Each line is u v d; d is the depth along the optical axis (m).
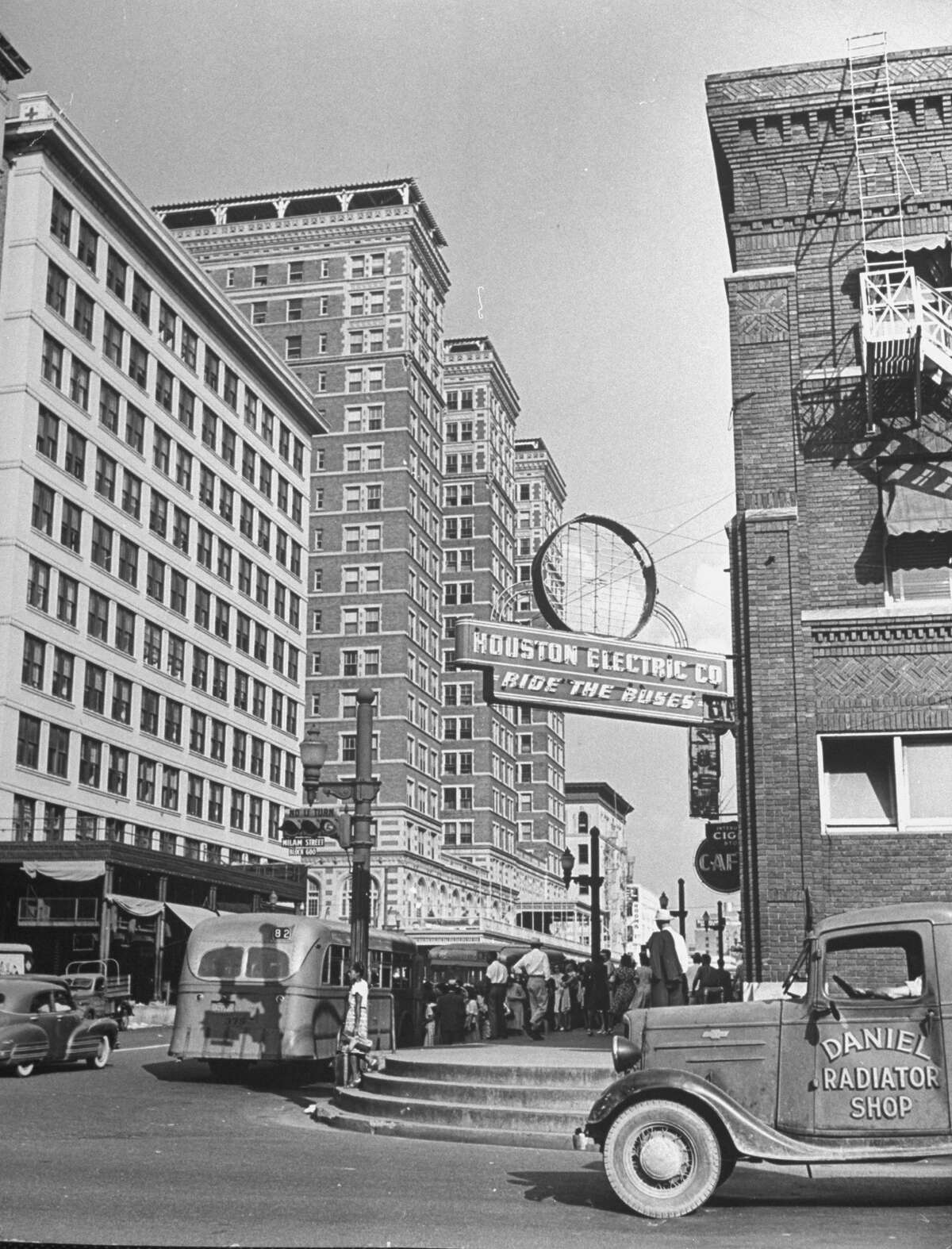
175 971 55.19
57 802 50.81
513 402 133.50
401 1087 15.58
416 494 103.25
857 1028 9.98
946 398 18.89
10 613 48.00
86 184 54.00
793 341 19.47
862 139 19.66
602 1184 10.86
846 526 18.81
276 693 74.25
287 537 76.69
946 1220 9.30
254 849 70.19
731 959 72.06
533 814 137.12
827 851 17.78
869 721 17.98
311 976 21.77
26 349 49.72
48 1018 21.42
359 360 101.44
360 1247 7.71
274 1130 14.98
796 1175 11.57
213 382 67.25
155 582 60.09
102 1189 9.77
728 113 19.92
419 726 101.06
